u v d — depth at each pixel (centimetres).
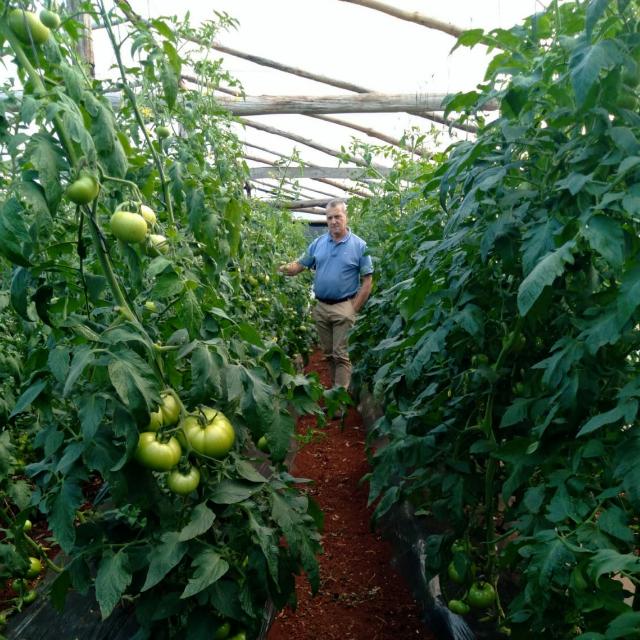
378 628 248
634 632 95
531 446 154
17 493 215
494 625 211
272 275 499
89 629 209
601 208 125
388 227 440
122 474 135
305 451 464
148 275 153
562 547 122
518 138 161
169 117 300
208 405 172
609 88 137
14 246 117
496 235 158
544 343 199
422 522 287
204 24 350
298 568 176
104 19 177
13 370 218
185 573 161
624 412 122
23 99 119
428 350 182
